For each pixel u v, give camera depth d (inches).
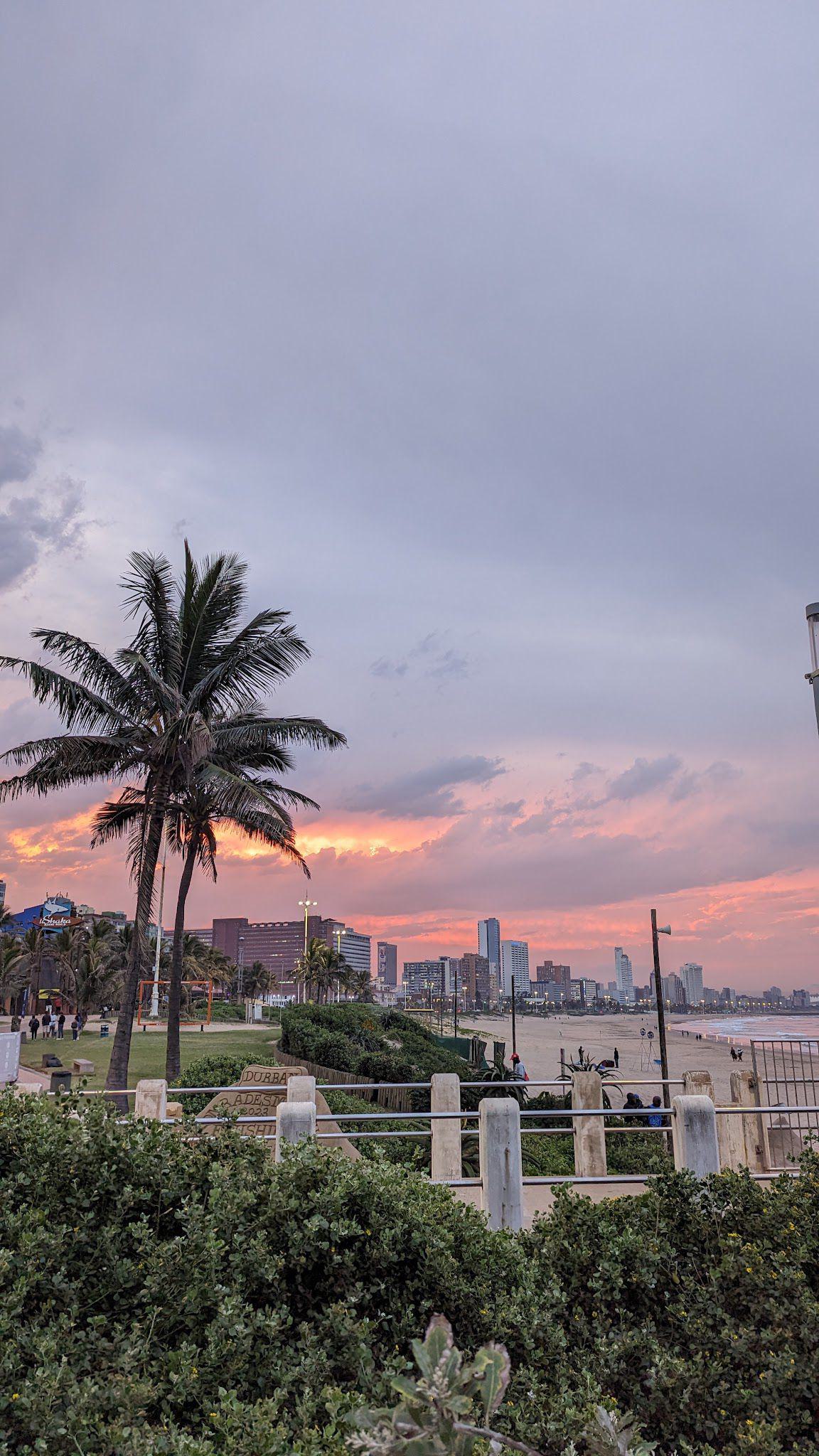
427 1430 64.0
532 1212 342.3
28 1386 103.4
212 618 944.3
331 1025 1419.8
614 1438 83.4
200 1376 120.1
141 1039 1951.3
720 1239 164.7
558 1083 435.2
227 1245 144.9
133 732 912.3
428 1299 149.6
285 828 967.0
